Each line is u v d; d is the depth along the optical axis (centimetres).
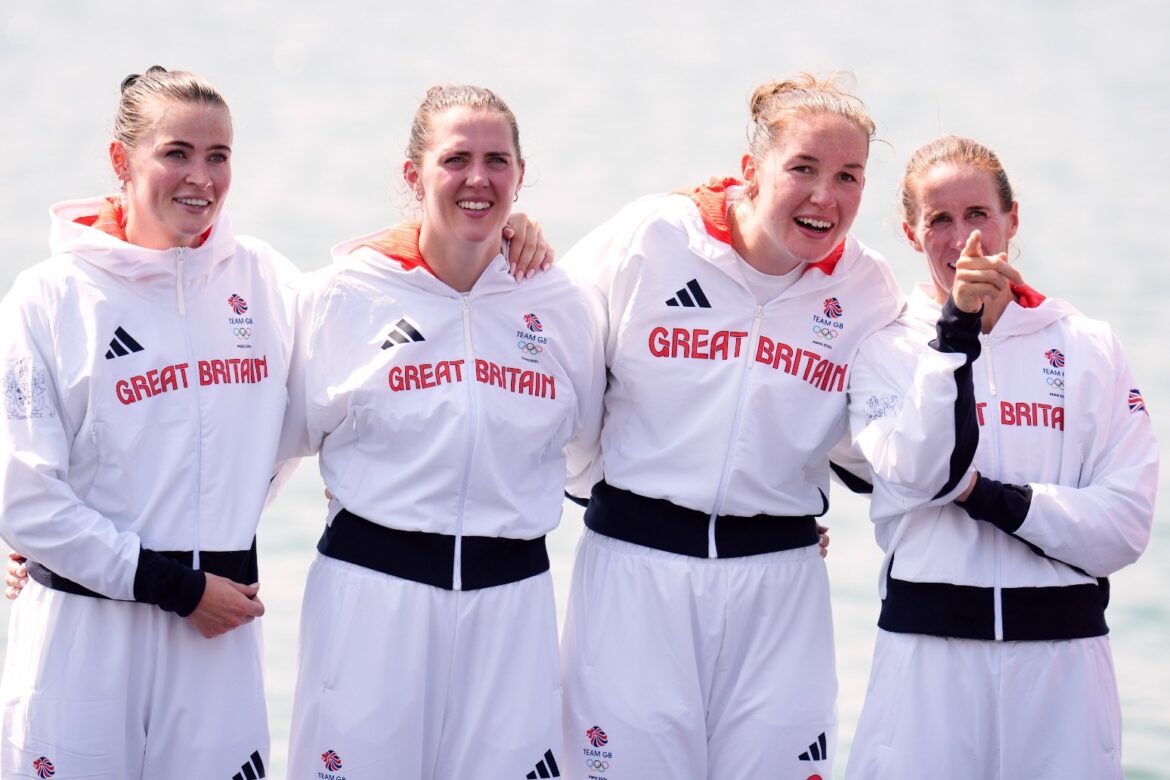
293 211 8362
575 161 9862
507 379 1723
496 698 1697
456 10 17038
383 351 1702
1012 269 1605
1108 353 1755
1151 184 9125
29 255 7162
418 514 1681
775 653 1784
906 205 1781
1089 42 14512
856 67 13475
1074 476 1719
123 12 16400
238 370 1692
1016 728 1670
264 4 17162
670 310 1791
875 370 1777
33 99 12150
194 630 1648
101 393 1628
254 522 1681
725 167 9631
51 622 1617
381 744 1658
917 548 1702
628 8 17125
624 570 1789
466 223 1678
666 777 1759
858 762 1711
